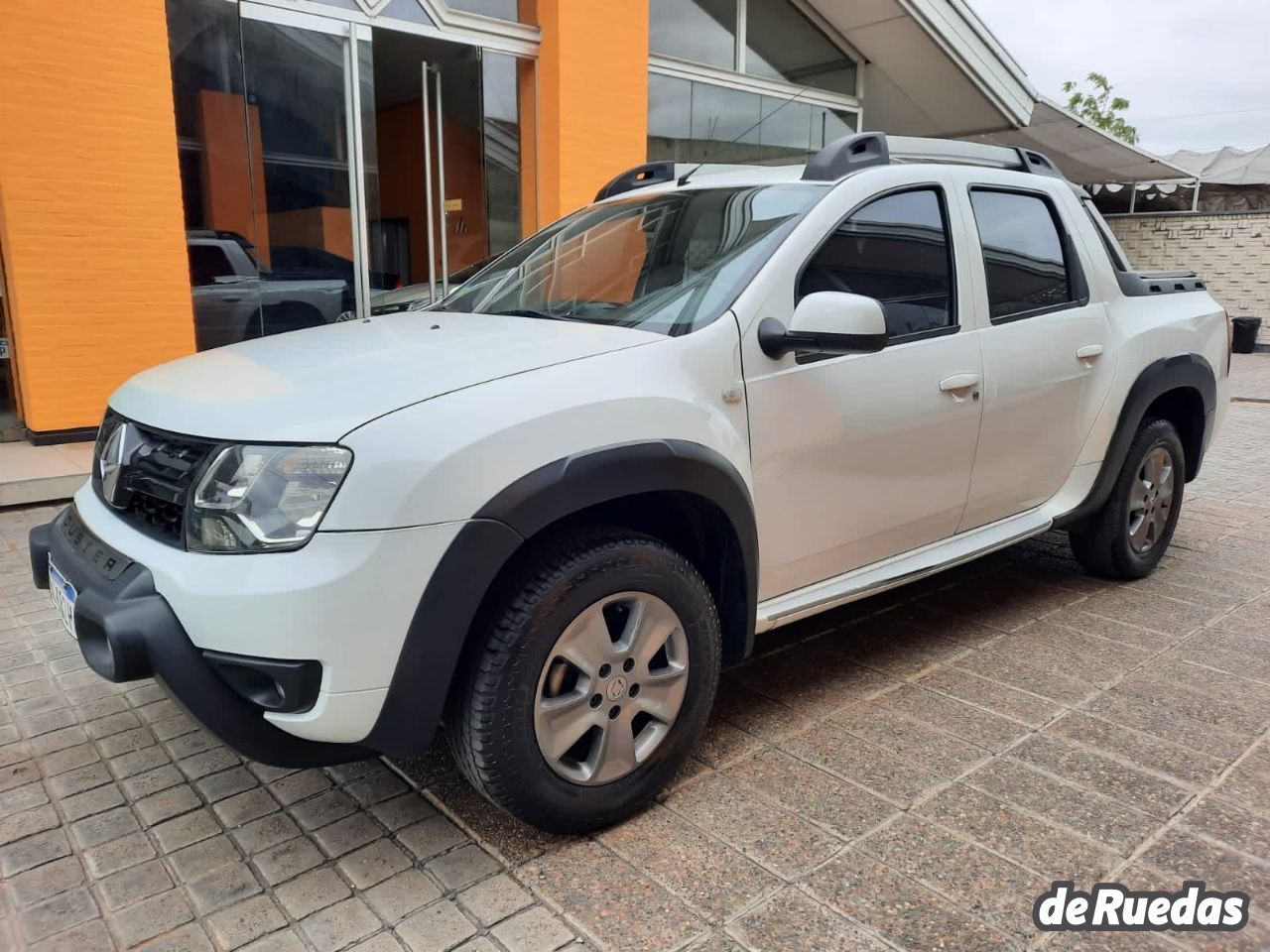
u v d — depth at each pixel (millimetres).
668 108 10031
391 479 1920
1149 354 3883
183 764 2680
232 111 6871
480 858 2236
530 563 2137
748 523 2498
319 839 2316
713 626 2463
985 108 12633
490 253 8594
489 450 2014
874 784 2541
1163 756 2693
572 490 2094
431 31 7727
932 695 3084
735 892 2105
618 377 2271
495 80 8344
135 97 6074
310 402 2068
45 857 2250
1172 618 3779
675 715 2398
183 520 2055
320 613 1883
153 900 2086
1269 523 5277
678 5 9969
